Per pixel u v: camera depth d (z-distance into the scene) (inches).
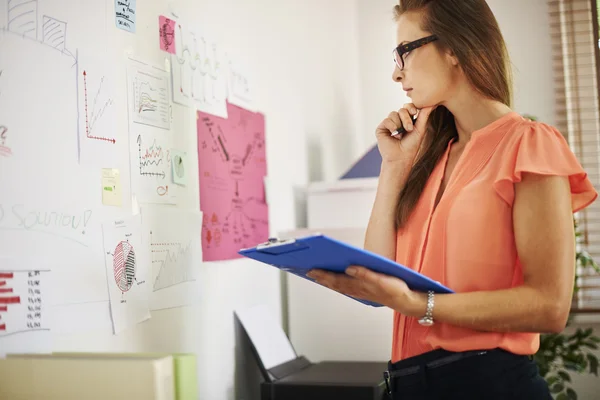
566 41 145.9
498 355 46.3
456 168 50.9
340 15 151.4
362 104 163.2
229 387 84.5
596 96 143.9
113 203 60.7
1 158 48.3
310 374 87.3
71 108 55.8
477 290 47.4
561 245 44.2
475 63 50.1
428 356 48.6
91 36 59.1
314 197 113.4
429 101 52.6
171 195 71.7
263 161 100.6
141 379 44.3
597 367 126.0
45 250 51.9
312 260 44.7
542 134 46.7
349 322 100.3
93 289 57.1
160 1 71.5
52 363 45.7
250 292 93.0
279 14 112.4
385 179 58.5
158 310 68.0
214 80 84.7
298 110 119.6
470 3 50.8
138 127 65.7
